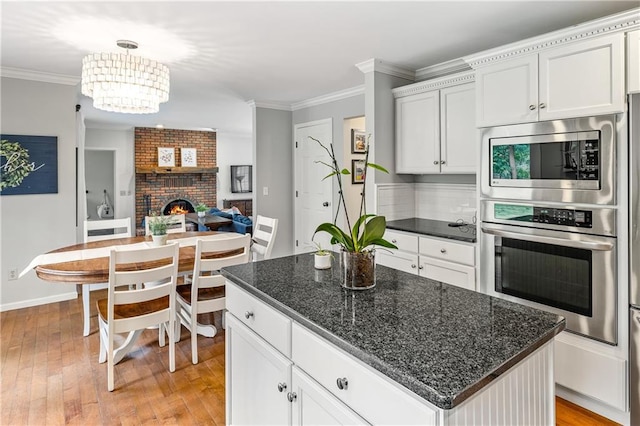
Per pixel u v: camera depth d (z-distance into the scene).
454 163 3.30
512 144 2.54
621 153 2.04
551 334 1.17
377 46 3.16
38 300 4.00
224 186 9.84
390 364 0.96
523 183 2.49
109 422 2.12
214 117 7.13
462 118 3.23
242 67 3.73
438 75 3.71
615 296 2.09
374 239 1.55
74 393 2.40
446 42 3.07
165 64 3.62
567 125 2.25
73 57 3.37
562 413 2.24
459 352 1.03
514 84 2.51
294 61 3.54
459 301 1.44
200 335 3.29
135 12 2.48
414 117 3.62
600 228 2.13
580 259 2.22
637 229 1.98
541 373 1.18
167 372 2.66
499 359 0.99
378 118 3.66
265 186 5.53
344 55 3.39
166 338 3.21
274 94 4.98
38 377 2.58
